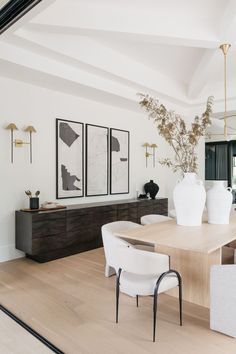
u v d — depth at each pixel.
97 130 5.27
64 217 4.10
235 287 2.05
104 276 3.39
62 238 4.07
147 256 2.04
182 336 2.13
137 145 6.21
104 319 2.39
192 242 2.14
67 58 3.73
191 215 2.75
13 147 4.07
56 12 2.88
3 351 1.95
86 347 1.99
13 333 2.18
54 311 2.53
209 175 9.18
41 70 3.66
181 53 4.16
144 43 3.91
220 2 2.85
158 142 6.79
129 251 2.08
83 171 5.04
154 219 3.58
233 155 8.72
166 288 2.15
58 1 2.87
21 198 4.18
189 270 2.70
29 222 3.77
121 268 2.20
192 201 2.72
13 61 3.36
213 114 5.97
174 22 3.12
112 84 4.63
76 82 4.09
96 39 3.88
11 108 4.04
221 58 4.08
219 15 3.11
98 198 5.34
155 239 2.25
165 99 5.53
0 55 3.24
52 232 3.95
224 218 2.84
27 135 4.23
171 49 4.05
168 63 4.59
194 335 2.14
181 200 2.76
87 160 5.10
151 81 4.91
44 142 4.44
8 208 4.04
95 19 2.96
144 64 4.70
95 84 4.35
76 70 4.08
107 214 4.76
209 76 4.91
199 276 2.64
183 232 2.49
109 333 2.18
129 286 2.14
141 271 2.06
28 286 3.09
